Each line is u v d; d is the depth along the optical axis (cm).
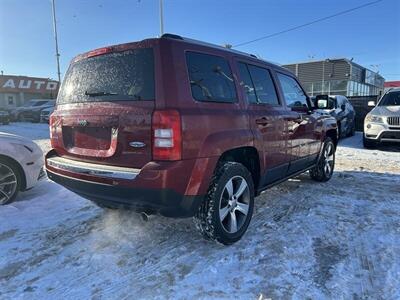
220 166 339
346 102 1433
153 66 298
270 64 447
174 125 283
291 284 284
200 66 325
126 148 301
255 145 371
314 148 547
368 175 668
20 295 272
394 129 984
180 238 367
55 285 285
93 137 328
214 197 326
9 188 483
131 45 315
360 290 277
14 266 314
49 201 493
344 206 470
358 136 1472
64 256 331
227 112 336
